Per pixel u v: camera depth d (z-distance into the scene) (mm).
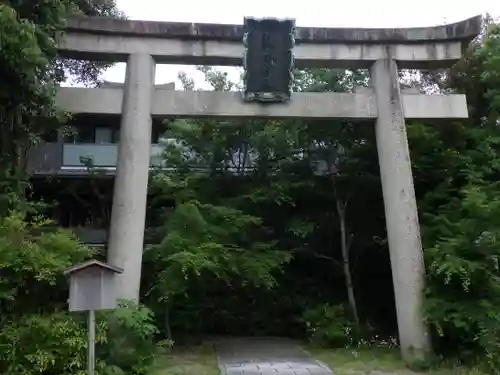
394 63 11305
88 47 10461
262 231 14250
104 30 10469
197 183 13914
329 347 12742
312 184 14000
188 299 13695
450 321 9680
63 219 16016
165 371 9234
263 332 15992
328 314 13297
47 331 7180
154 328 8625
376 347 12109
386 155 10969
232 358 11297
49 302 7902
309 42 11156
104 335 7613
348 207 14719
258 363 10617
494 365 8797
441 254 10086
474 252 9922
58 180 15195
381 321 14547
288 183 13953
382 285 15398
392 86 11172
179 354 11859
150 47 10727
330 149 14133
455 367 9445
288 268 15711
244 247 13242
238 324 16156
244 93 10656
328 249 15141
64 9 9070
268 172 14453
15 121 9312
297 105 10906
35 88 8406
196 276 12156
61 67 13930
